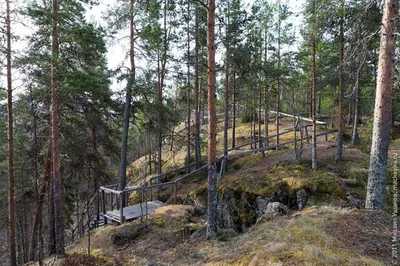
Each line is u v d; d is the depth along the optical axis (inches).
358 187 418.0
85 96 550.9
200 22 624.4
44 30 412.8
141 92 589.6
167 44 652.7
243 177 522.3
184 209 481.4
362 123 867.4
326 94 912.9
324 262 175.8
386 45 277.3
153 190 786.8
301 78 805.9
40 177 559.2
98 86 463.8
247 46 593.6
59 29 405.1
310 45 498.0
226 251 256.1
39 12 382.3
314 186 422.0
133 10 541.6
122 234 397.1
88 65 512.4
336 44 507.2
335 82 630.5
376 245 198.1
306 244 204.1
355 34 342.3
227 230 344.5
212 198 327.6
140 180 1014.4
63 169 591.5
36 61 382.9
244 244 247.4
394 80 338.0
